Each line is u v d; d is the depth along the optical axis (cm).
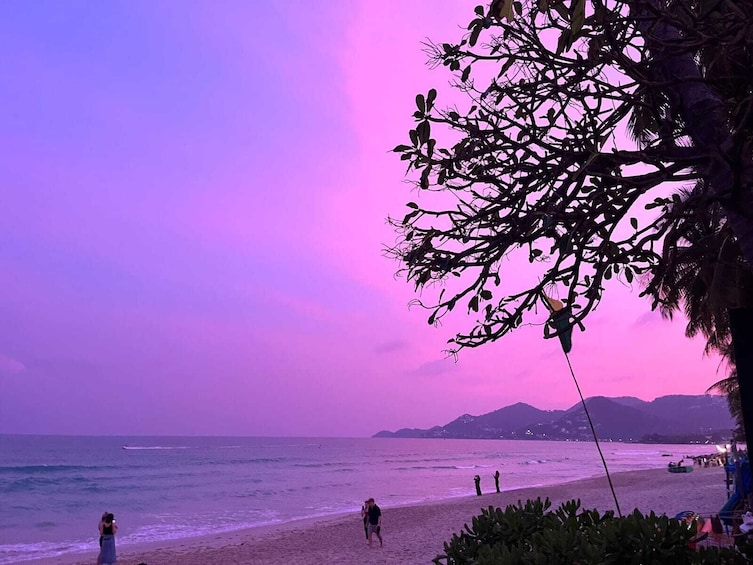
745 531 1021
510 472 9081
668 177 284
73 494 5466
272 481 6969
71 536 3194
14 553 2634
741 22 248
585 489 4675
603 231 295
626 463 12619
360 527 3012
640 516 368
